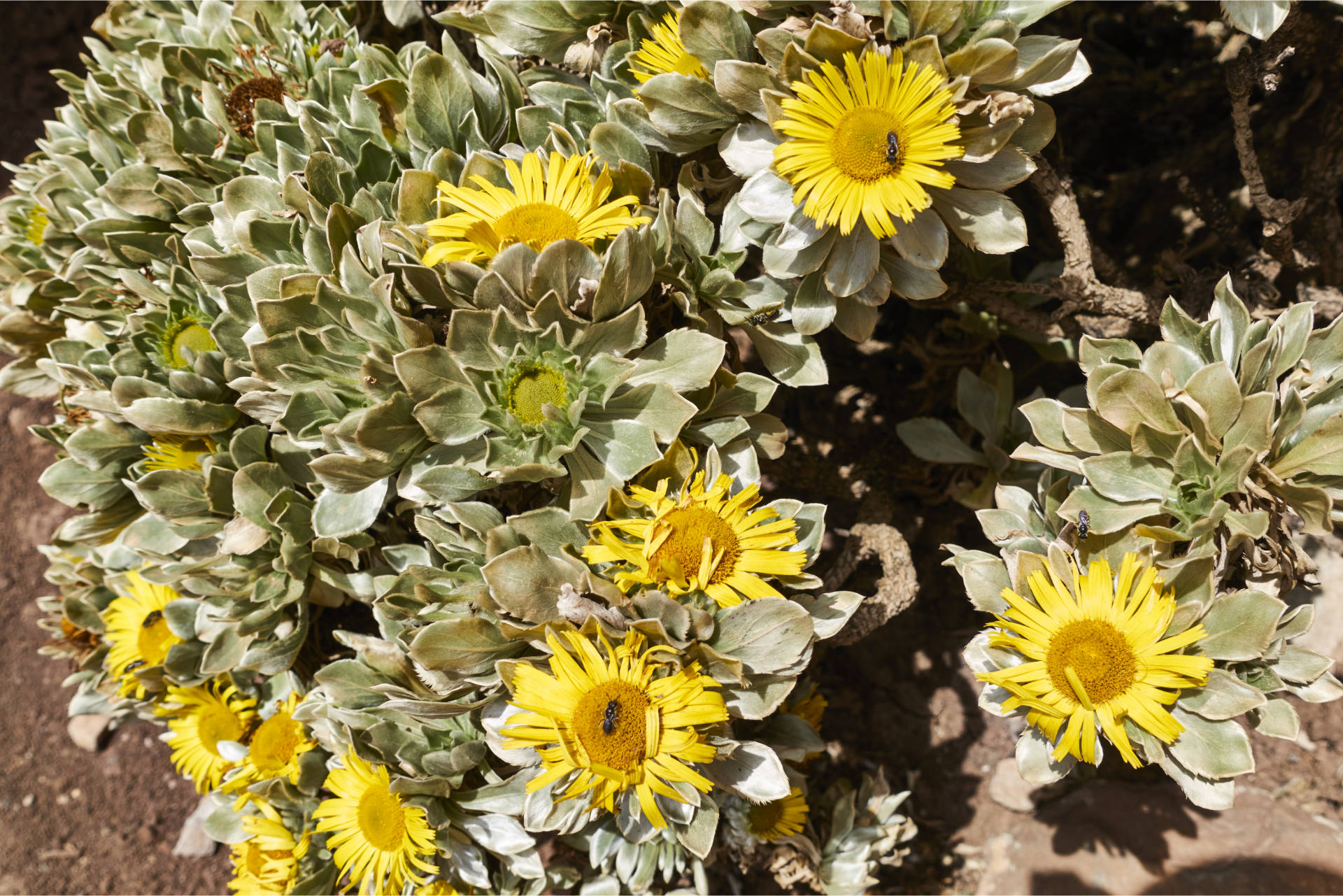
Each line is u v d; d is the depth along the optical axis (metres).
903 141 0.35
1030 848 0.51
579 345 0.37
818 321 0.39
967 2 0.36
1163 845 0.50
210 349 0.44
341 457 0.38
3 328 0.52
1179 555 0.38
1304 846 0.49
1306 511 0.36
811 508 0.38
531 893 0.43
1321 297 0.47
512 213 0.37
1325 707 0.51
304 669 0.47
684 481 0.38
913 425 0.50
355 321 0.39
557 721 0.35
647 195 0.40
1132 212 0.55
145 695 0.51
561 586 0.36
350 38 0.45
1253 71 0.41
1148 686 0.35
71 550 0.56
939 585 0.55
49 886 0.64
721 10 0.37
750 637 0.36
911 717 0.55
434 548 0.42
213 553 0.45
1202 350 0.38
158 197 0.46
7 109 0.80
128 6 0.52
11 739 0.69
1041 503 0.41
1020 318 0.46
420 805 0.41
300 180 0.42
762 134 0.38
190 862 0.65
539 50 0.42
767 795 0.38
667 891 0.48
